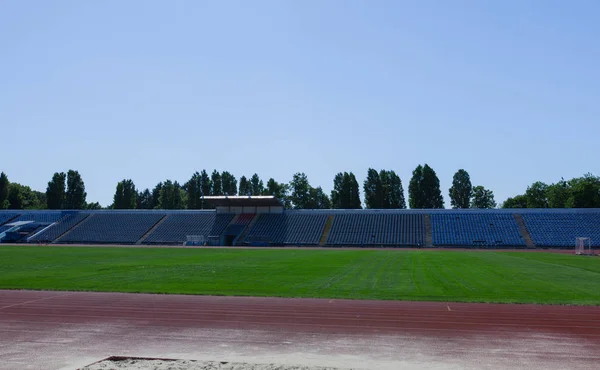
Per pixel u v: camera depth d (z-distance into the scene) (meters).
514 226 79.12
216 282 29.28
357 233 82.12
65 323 17.75
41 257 50.53
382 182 119.62
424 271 35.97
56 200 125.81
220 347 14.39
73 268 38.31
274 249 69.75
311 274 33.94
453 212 86.06
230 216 93.06
